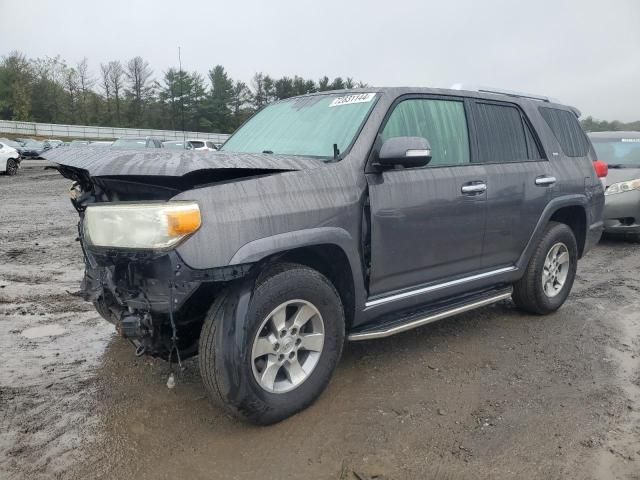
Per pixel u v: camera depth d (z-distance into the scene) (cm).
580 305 577
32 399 357
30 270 701
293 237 313
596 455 300
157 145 2286
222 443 310
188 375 394
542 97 570
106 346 449
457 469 287
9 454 295
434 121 415
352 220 346
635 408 352
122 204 292
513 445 309
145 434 318
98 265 328
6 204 1408
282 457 297
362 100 393
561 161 524
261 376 317
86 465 288
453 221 412
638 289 646
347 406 351
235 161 303
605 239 991
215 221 286
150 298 297
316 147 381
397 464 291
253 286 307
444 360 425
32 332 479
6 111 6931
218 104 7362
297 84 7419
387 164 356
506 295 477
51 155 353
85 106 7475
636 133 1068
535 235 492
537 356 435
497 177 447
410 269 392
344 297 364
